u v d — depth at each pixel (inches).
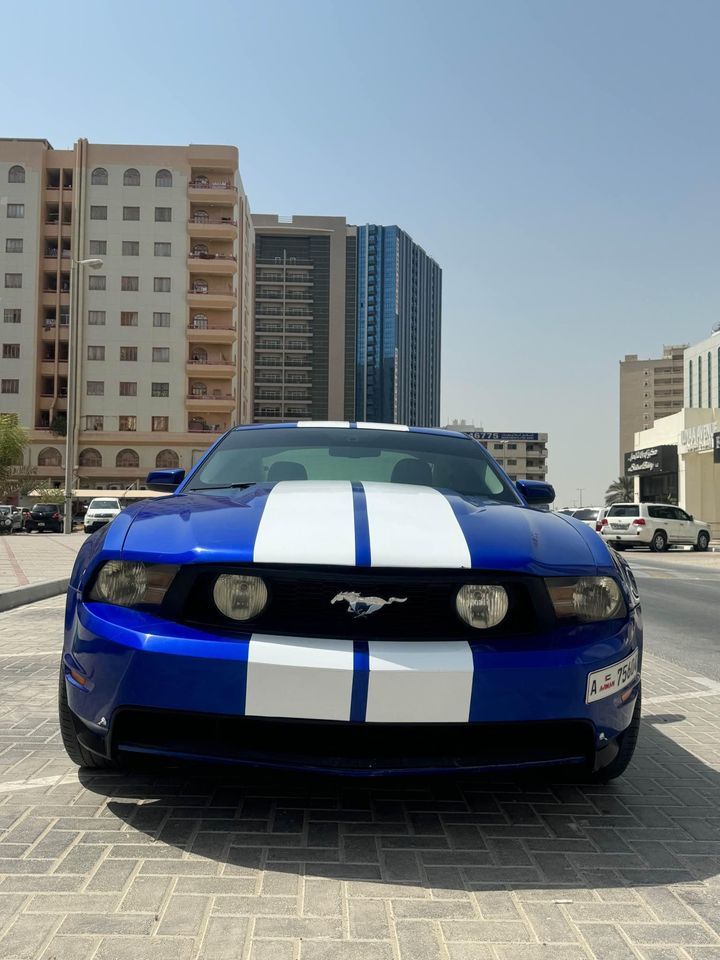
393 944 69.5
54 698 166.6
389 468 141.9
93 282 2487.7
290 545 90.7
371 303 6456.7
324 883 80.8
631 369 6323.8
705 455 1497.3
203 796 105.0
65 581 412.5
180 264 2507.4
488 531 98.1
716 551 1053.8
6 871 82.1
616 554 107.3
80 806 101.0
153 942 68.7
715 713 165.6
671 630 303.7
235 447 150.4
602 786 114.7
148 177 2501.2
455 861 87.1
